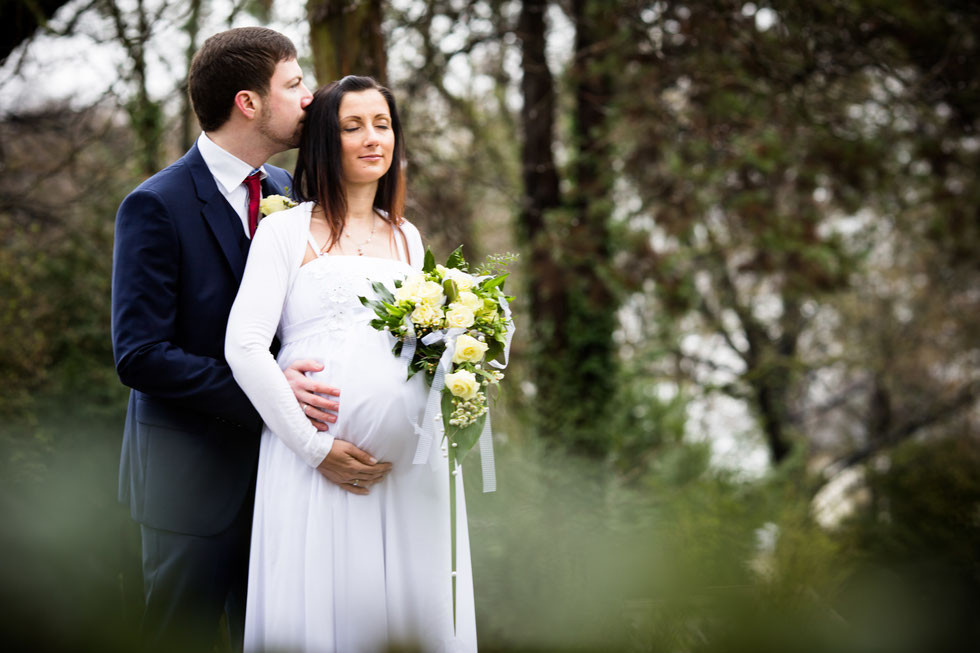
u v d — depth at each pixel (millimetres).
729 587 2174
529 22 7594
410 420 2248
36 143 7641
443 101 7402
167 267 2361
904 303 13047
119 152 7629
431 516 2367
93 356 6461
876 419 14414
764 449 13758
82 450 4645
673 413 9164
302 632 2258
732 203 7824
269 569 2303
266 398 2195
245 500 2543
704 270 11227
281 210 2430
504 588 3506
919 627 1430
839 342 13531
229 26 5629
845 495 9625
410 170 6277
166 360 2305
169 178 2432
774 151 7223
